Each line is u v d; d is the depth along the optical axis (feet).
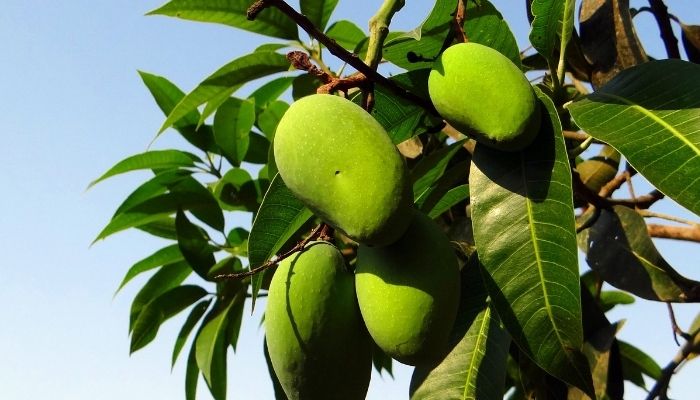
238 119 4.27
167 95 4.42
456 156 3.62
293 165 2.55
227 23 3.74
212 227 4.27
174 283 4.45
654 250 3.56
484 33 3.20
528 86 2.72
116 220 4.23
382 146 2.52
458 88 2.71
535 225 2.80
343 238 4.05
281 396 3.91
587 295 3.56
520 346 2.77
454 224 3.79
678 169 2.67
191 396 4.33
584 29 3.66
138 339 4.31
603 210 3.70
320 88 2.78
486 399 3.06
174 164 4.40
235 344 4.25
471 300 3.18
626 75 2.94
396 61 3.26
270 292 2.78
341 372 2.71
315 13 3.79
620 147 2.74
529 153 2.84
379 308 2.60
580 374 2.75
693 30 3.93
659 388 3.81
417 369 3.18
